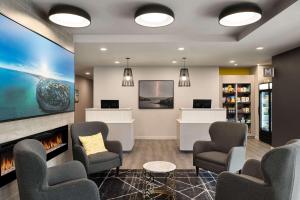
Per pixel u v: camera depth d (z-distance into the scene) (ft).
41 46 9.84
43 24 10.29
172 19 10.09
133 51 16.88
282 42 14.21
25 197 5.99
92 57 19.33
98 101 24.47
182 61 21.54
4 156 7.73
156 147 19.81
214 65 24.26
